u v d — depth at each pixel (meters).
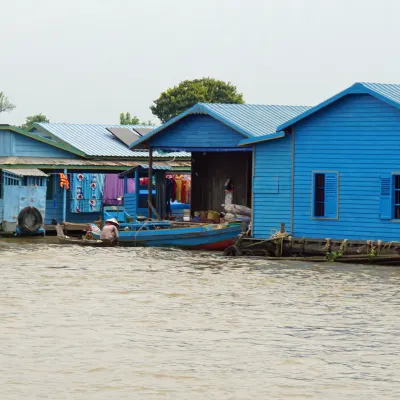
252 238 46.34
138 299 33.06
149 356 24.92
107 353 25.17
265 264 42.62
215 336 27.19
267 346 26.06
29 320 29.20
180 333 27.53
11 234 56.94
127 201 58.84
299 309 31.28
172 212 59.50
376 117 42.91
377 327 28.53
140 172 58.53
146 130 67.56
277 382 22.78
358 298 33.41
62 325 28.48
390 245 41.59
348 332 27.84
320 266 41.75
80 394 21.77
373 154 43.06
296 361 24.56
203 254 47.09
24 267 41.41
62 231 53.16
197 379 22.95
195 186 56.75
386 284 36.56
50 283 36.66
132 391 22.03
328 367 24.06
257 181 46.72
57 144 61.34
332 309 31.30
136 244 50.53
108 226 50.69
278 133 45.50
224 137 51.41
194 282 37.06
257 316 30.08
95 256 45.75
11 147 60.19
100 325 28.55
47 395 21.67
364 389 22.33
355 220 43.59
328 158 44.38
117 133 66.00
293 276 38.72
